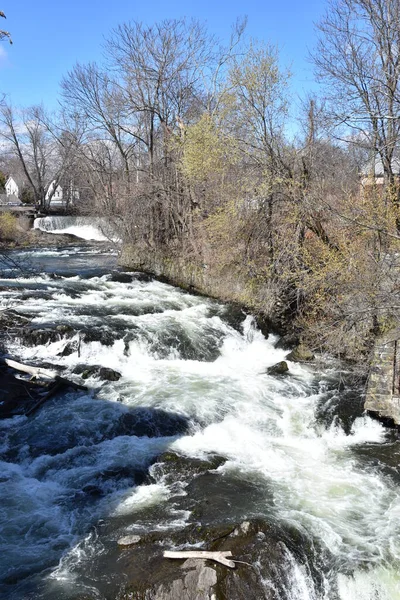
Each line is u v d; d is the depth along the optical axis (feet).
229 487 29.25
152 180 84.94
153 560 22.77
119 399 39.88
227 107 61.77
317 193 50.78
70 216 165.37
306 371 48.44
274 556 23.30
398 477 31.07
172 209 81.97
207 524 25.39
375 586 22.90
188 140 67.36
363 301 40.91
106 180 123.95
